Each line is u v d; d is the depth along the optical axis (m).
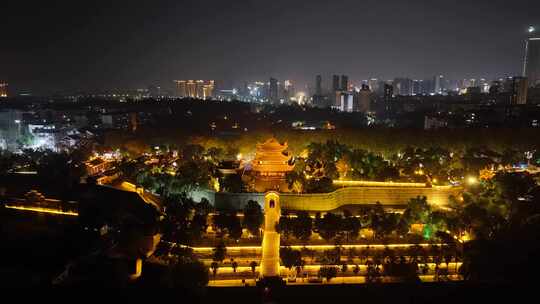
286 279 134.12
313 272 139.25
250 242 156.38
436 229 158.12
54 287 99.19
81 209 165.00
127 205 171.88
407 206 177.88
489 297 100.88
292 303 118.62
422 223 167.12
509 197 176.88
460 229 155.12
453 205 184.50
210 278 134.00
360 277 135.88
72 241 140.00
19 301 92.94
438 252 143.38
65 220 162.50
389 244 155.62
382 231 156.00
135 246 141.88
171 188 193.12
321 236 154.38
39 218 163.25
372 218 158.50
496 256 117.12
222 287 125.94
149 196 195.25
